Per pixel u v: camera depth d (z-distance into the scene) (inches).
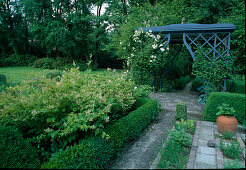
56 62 801.6
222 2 461.4
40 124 122.6
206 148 135.4
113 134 125.3
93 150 105.2
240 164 113.8
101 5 719.7
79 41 799.1
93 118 113.0
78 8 712.4
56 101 113.9
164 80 413.7
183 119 181.0
